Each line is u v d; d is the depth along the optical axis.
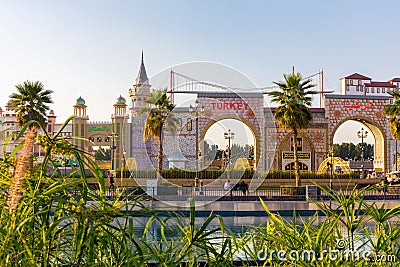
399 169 38.66
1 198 2.28
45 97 28.78
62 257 2.49
